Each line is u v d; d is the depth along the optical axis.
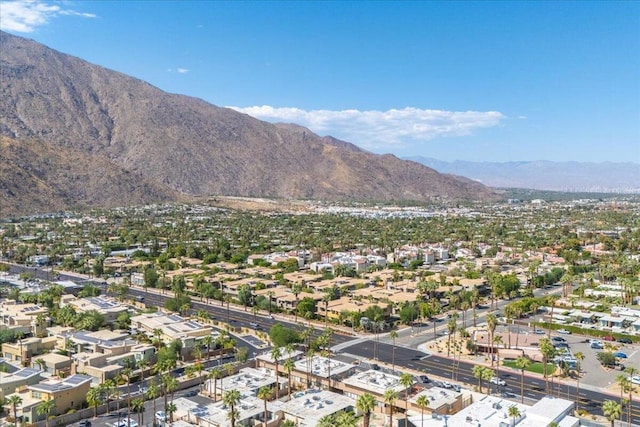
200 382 169.88
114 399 154.25
